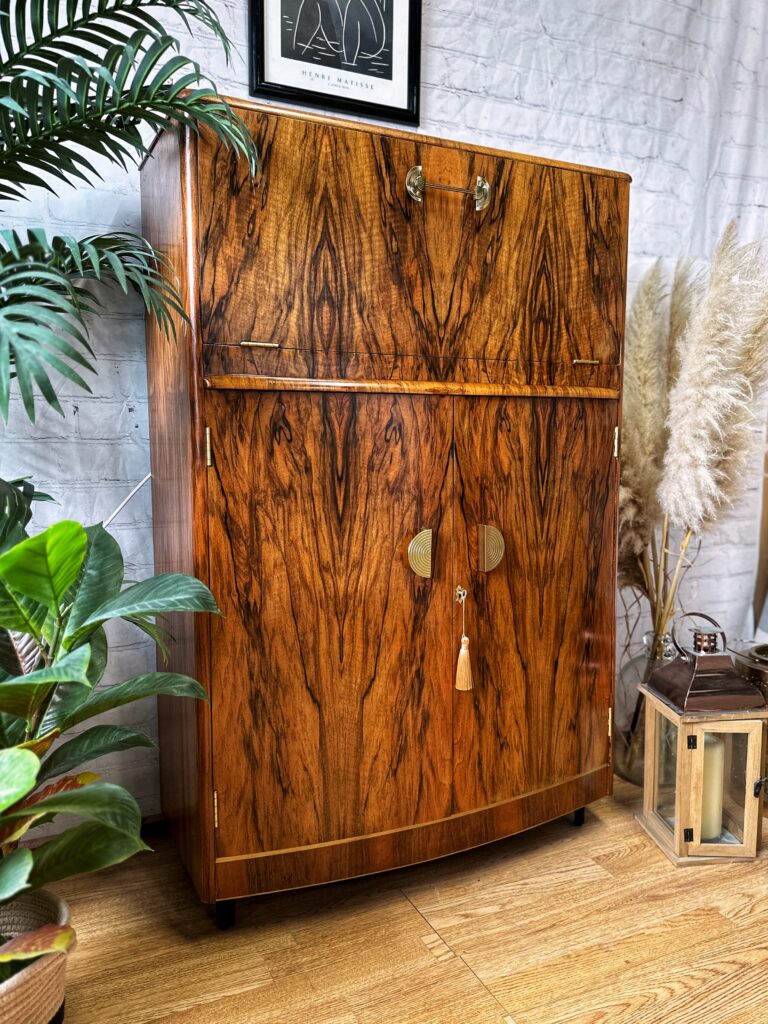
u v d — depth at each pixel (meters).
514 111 1.92
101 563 1.16
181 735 1.39
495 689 1.47
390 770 1.38
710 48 2.16
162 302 1.10
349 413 1.29
